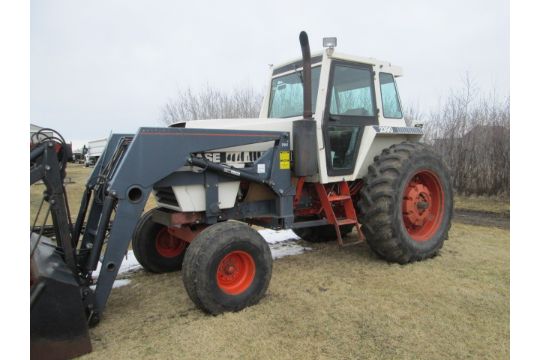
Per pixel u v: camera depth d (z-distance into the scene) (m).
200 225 3.51
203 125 3.87
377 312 2.90
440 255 4.35
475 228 5.83
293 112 4.31
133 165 2.78
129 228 2.78
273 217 3.69
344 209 4.18
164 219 3.42
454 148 9.38
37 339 2.23
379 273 3.76
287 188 3.63
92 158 25.81
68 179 2.84
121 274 3.98
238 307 2.92
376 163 4.02
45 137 2.60
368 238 3.97
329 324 2.72
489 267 3.92
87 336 2.39
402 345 2.46
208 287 2.78
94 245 2.75
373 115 4.26
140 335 2.61
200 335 2.58
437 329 2.65
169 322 2.80
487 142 8.85
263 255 3.06
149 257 3.89
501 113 8.92
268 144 3.68
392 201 3.82
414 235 4.24
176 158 2.96
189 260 2.80
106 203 2.75
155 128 2.87
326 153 3.83
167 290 3.47
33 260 2.49
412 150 4.05
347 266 4.00
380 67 4.32
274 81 4.64
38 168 2.53
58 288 2.30
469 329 2.65
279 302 3.09
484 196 8.95
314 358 2.32
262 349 2.41
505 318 2.80
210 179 3.25
